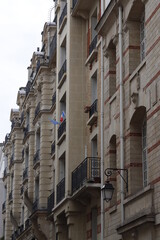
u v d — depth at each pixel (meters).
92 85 29.48
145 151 21.50
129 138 21.94
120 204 22.09
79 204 29.02
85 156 29.59
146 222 18.56
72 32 31.80
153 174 18.92
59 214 31.41
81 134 30.38
